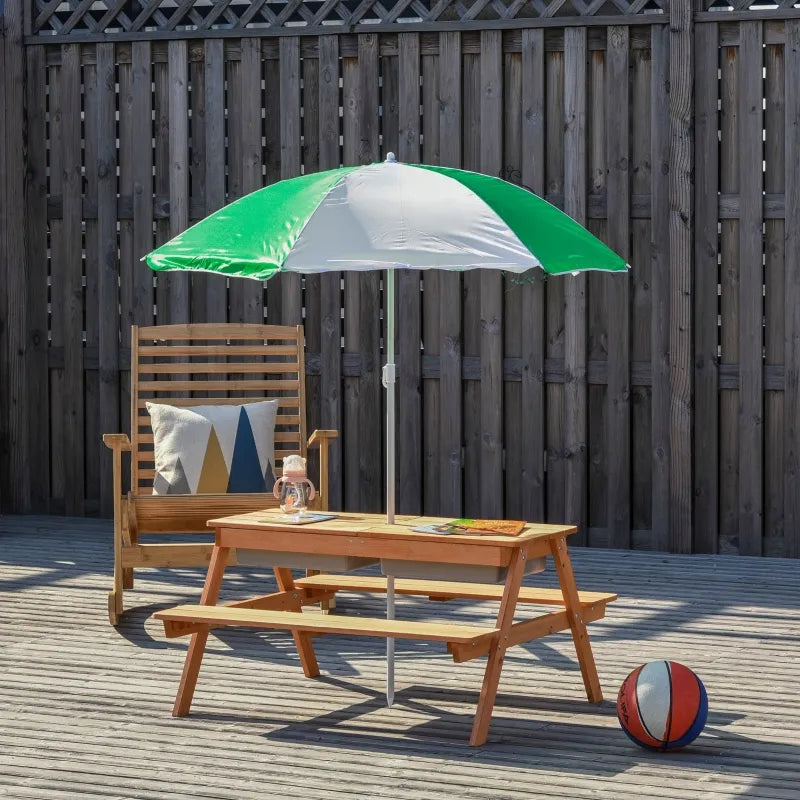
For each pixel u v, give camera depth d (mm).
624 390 7152
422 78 7414
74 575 6375
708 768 3662
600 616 4484
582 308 7176
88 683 4559
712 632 5301
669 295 7043
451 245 3812
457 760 3742
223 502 5500
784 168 6891
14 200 7953
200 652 4230
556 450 7320
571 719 4152
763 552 7016
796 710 4234
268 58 7621
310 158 7594
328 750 3832
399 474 7469
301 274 7625
